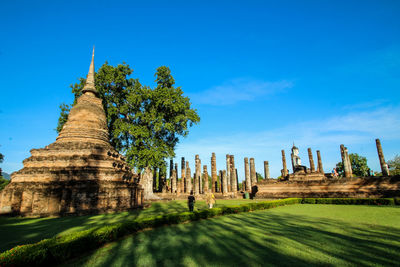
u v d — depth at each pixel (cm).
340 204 2416
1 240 930
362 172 5162
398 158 4981
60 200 1786
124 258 691
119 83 3466
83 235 766
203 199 3825
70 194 1797
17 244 860
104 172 2002
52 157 2030
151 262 652
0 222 1416
